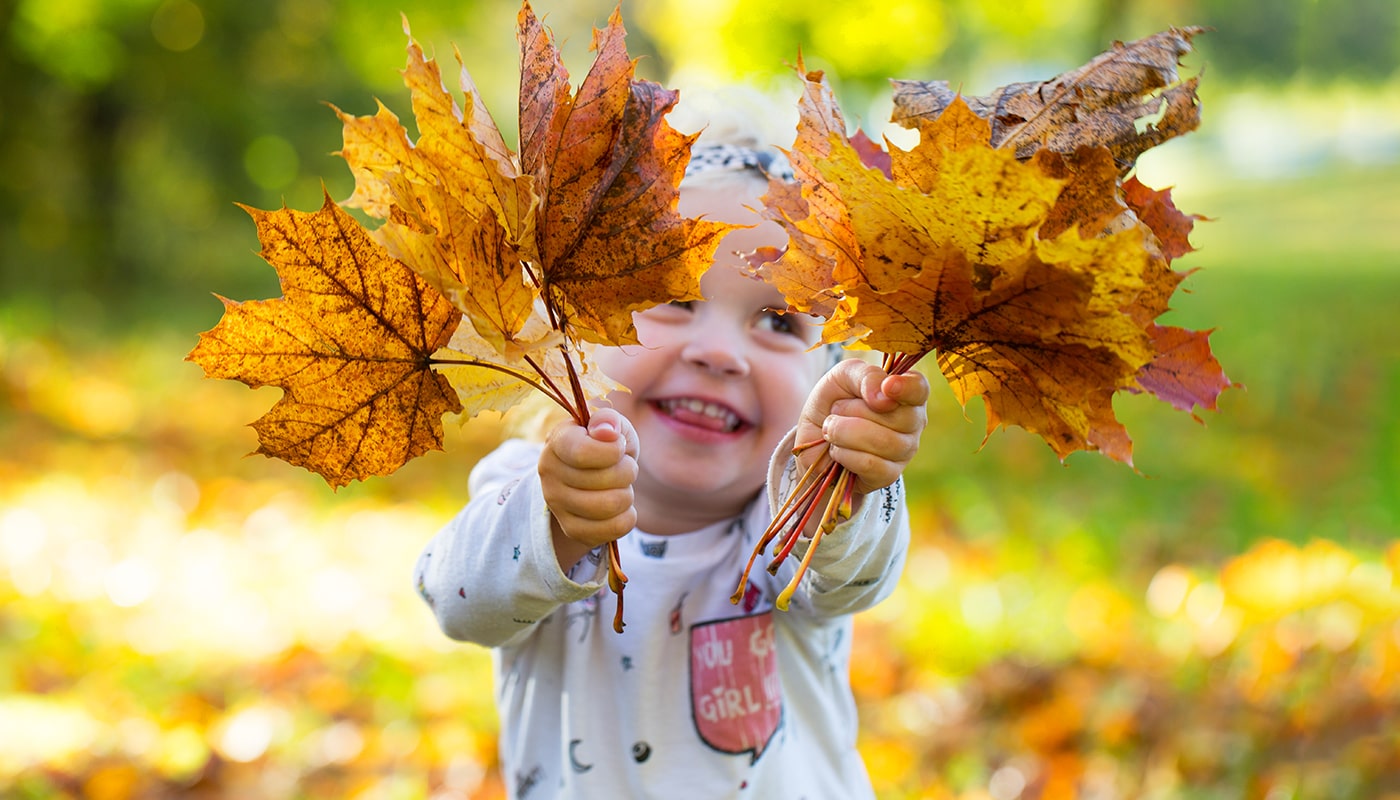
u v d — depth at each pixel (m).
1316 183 26.53
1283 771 2.66
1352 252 16.67
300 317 1.01
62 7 11.13
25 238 11.95
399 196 0.98
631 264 0.99
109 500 5.44
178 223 14.27
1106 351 0.91
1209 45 19.22
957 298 0.94
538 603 1.37
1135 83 1.03
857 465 1.12
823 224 0.99
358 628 3.91
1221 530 4.92
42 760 2.88
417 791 2.81
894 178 0.95
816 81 1.01
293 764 2.97
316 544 4.91
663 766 1.53
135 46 12.45
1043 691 3.28
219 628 3.89
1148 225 1.04
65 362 8.44
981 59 14.16
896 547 1.41
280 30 13.58
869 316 0.97
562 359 1.08
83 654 3.57
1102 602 3.84
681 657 1.56
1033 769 2.88
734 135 1.70
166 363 8.95
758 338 1.58
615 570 1.15
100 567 4.50
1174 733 2.93
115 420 7.09
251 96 13.83
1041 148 0.97
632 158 0.98
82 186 12.59
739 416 1.59
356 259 1.01
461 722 3.19
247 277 14.12
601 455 1.11
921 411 1.13
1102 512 5.17
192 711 3.17
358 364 1.03
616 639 1.57
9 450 6.18
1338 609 3.39
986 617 3.81
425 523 5.28
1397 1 17.58
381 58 13.79
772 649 1.59
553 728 1.59
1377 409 7.27
